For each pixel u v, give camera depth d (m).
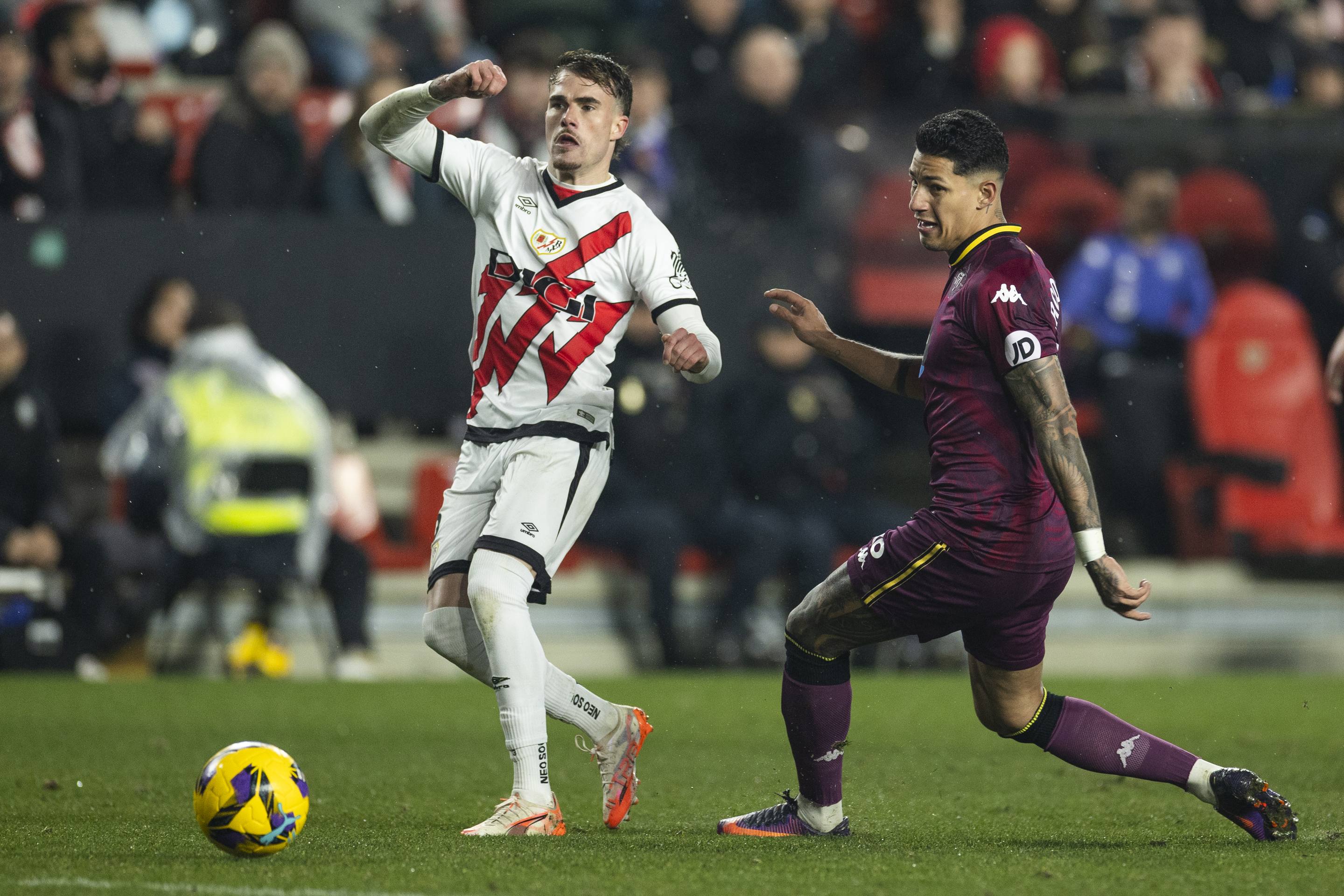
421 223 39.66
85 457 39.78
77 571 34.88
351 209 40.12
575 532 15.60
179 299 37.75
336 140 40.25
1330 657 43.22
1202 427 43.03
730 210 42.97
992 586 14.02
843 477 39.75
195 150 39.94
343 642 35.81
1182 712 29.56
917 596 14.23
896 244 42.88
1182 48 47.66
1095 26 48.81
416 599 38.41
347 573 35.75
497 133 41.06
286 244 39.03
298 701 29.73
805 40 46.91
